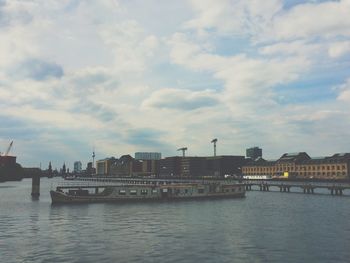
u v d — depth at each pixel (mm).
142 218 75500
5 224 68188
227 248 47812
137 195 118188
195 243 50688
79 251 46688
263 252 45750
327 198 122812
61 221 71875
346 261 41906
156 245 49594
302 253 45281
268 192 159500
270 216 77625
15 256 44406
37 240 53188
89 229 62250
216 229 61500
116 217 77375
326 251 46188
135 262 41875
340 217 75250
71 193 112500
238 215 79688
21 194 153750
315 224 66312
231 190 131625
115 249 47531
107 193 115250
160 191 121375
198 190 126812
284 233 57656
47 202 113500
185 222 69688
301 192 155625
